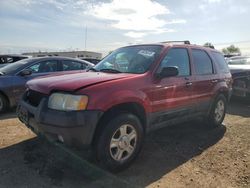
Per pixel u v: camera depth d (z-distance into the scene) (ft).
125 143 12.50
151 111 13.62
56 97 11.48
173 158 14.11
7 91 22.44
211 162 13.69
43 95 12.10
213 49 19.90
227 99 20.44
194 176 12.25
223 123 20.65
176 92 14.98
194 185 11.47
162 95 14.12
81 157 13.55
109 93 11.74
